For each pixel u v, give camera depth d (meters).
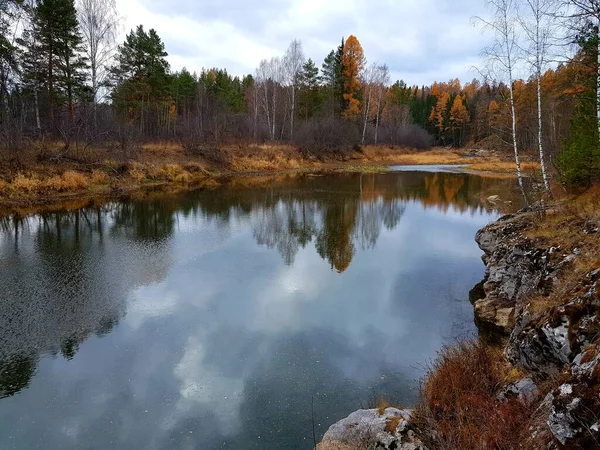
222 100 58.62
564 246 7.96
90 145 29.02
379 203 25.98
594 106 12.41
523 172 30.94
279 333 9.02
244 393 6.95
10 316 9.52
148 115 45.72
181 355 8.09
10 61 18.66
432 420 5.17
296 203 25.47
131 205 22.83
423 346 8.52
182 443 5.82
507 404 4.97
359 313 10.09
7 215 19.20
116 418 6.30
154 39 43.47
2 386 7.02
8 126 23.59
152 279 12.10
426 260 14.47
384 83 61.66
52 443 5.78
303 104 59.75
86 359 7.87
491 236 11.86
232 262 13.90
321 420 6.30
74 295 10.78
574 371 4.08
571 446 3.58
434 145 82.44
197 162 36.56
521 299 8.45
